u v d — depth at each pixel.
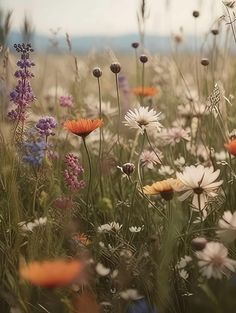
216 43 1.36
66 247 0.82
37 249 0.75
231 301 0.66
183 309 0.74
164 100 1.57
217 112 0.99
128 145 1.24
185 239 0.80
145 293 0.75
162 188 0.79
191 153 1.17
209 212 0.86
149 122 0.99
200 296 0.69
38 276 0.56
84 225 0.90
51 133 0.98
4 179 0.89
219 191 0.91
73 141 1.27
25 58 0.99
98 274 0.76
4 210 0.89
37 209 0.95
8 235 0.85
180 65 1.62
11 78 1.15
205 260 0.69
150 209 0.94
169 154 1.15
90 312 0.68
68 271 0.56
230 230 0.72
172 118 1.40
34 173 0.95
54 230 0.83
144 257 0.79
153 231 0.86
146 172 1.16
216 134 1.17
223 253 0.69
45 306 0.70
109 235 0.87
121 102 1.65
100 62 1.81
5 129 0.93
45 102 1.63
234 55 1.44
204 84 1.33
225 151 1.13
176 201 0.78
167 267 0.72
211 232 0.85
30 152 0.87
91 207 0.94
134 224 0.93
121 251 0.80
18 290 0.70
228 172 1.02
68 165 0.91
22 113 0.98
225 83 1.36
